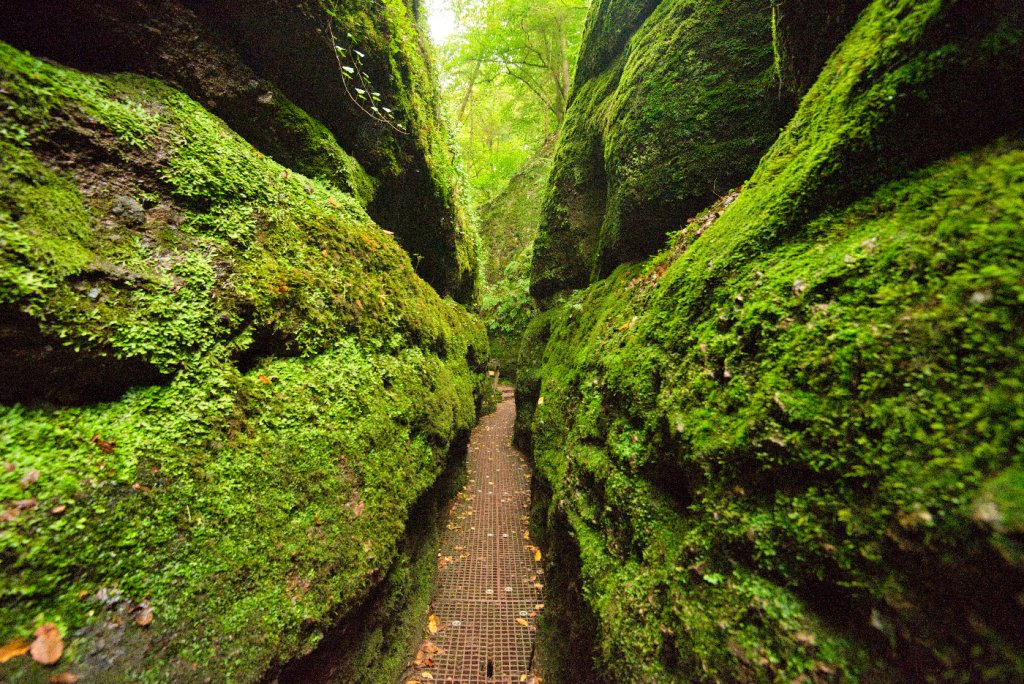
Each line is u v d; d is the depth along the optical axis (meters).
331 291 3.22
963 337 1.19
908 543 1.13
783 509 1.54
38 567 1.45
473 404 6.48
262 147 3.60
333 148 4.07
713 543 1.80
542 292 8.92
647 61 5.06
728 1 4.46
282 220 3.07
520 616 3.90
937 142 1.58
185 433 2.05
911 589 1.12
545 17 13.13
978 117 1.46
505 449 8.59
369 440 3.03
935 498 1.10
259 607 1.93
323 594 2.21
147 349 2.03
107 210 2.15
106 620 1.53
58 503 1.57
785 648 1.36
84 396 1.87
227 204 2.71
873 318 1.46
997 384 1.08
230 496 2.07
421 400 4.02
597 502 3.16
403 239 5.83
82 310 1.85
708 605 1.72
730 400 1.95
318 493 2.48
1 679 1.25
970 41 1.47
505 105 18.56
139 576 1.66
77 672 1.40
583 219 7.61
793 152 2.41
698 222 3.90
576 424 4.09
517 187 19.11
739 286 2.23
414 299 4.66
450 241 7.12
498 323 15.52
